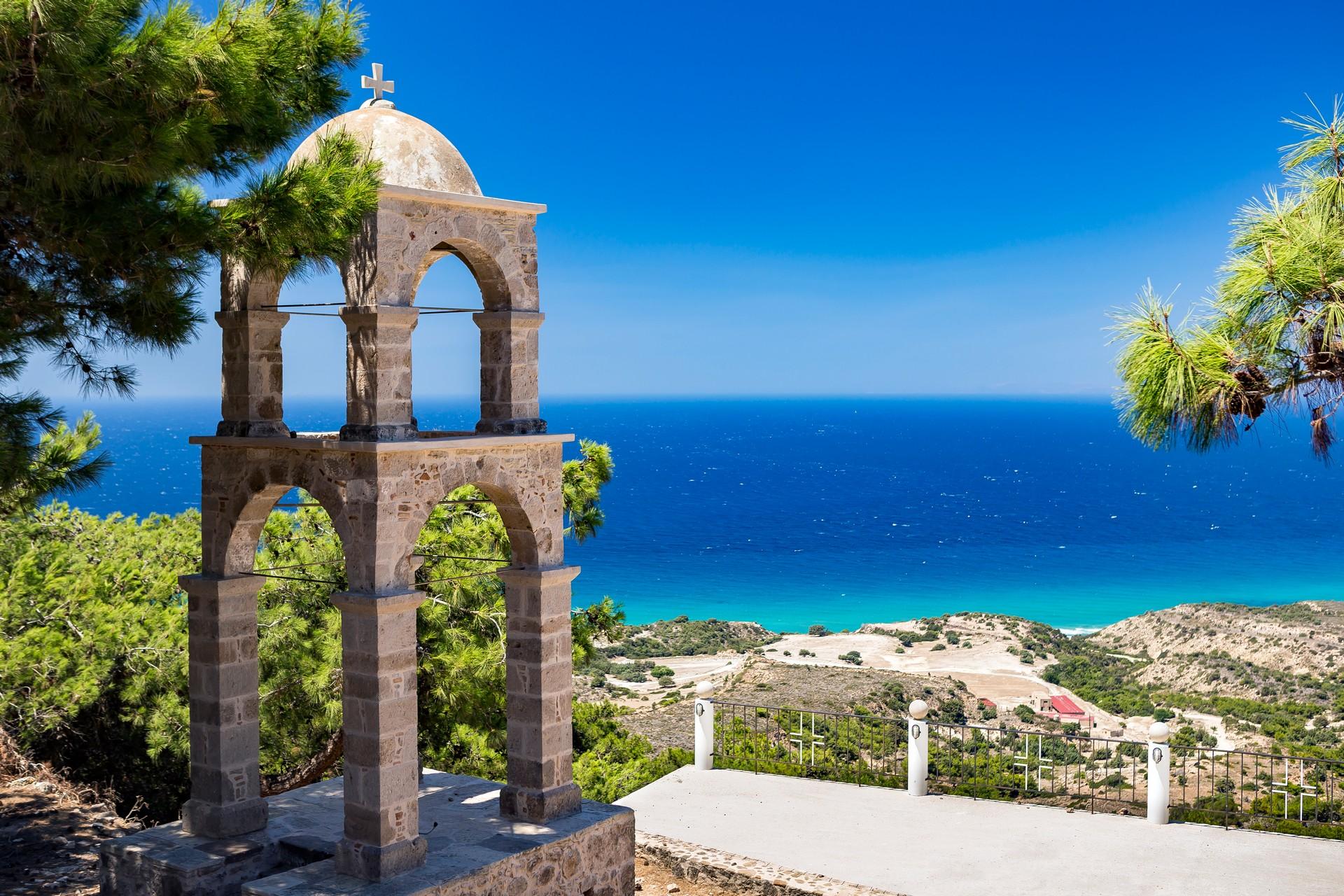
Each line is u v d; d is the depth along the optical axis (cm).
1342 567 13288
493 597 1630
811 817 1266
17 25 641
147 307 823
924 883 1065
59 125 692
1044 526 17662
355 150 869
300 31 844
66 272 820
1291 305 569
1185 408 584
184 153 738
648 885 1129
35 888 995
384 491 881
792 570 13738
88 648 1416
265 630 1539
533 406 1017
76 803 1255
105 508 12788
